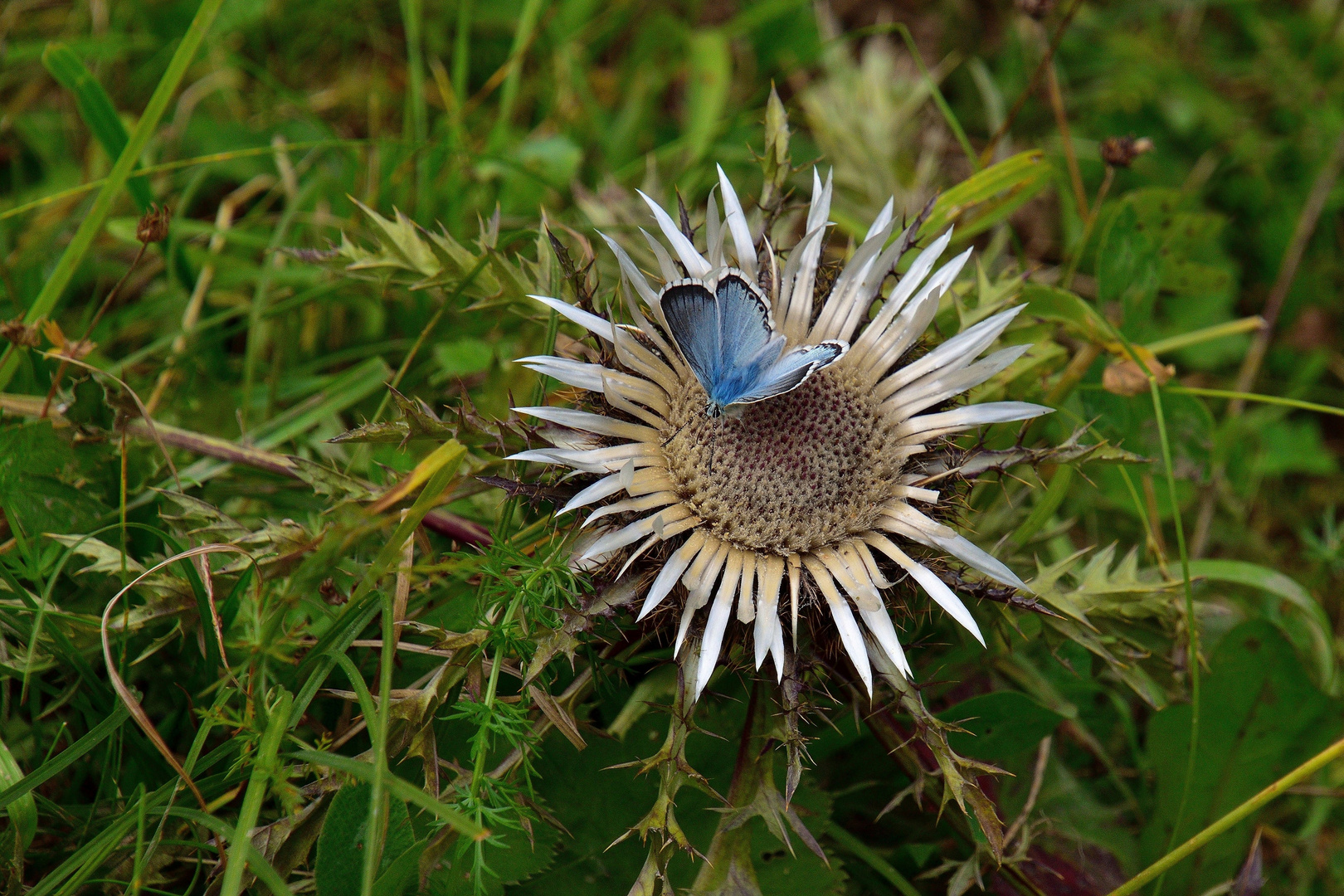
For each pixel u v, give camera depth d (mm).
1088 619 397
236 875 344
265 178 471
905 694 361
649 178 445
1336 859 419
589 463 364
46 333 399
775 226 437
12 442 395
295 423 425
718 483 367
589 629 360
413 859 357
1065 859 406
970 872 379
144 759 380
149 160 471
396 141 445
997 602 366
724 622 359
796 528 366
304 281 451
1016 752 398
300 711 366
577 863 383
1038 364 420
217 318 437
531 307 401
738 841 371
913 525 367
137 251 465
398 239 406
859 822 408
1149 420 435
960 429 374
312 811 360
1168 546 456
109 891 371
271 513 416
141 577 366
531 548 389
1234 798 410
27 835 366
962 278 451
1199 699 404
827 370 378
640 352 374
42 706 396
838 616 360
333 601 382
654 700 385
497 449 376
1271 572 412
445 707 383
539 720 370
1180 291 459
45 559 391
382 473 402
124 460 383
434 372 441
